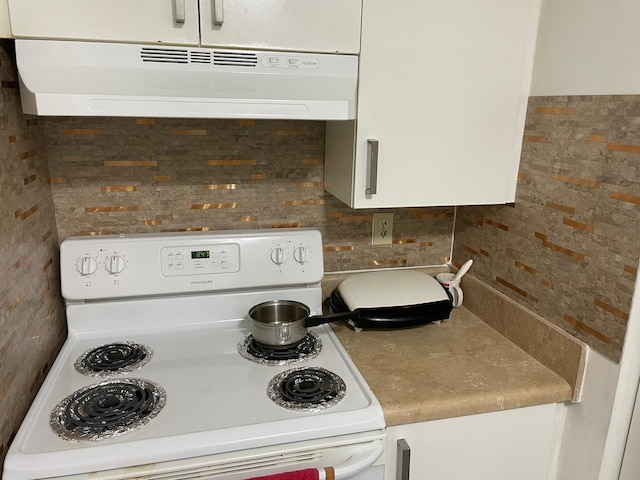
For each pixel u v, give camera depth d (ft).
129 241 4.27
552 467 4.11
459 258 5.41
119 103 3.37
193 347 4.19
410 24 3.69
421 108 3.89
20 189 3.53
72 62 3.16
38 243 3.88
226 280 4.44
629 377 3.45
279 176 4.86
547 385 3.76
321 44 3.55
